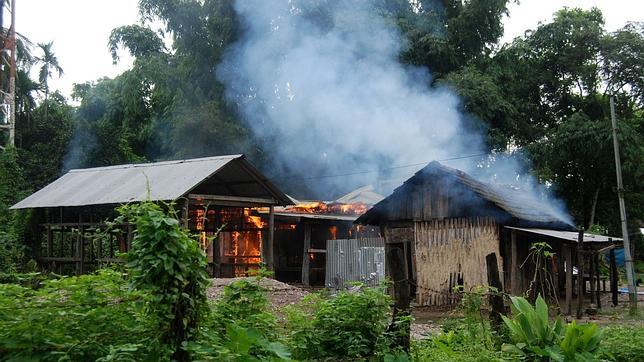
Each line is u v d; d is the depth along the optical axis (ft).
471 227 51.13
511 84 109.09
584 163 108.58
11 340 13.76
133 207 14.47
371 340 20.12
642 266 110.42
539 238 55.98
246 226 68.54
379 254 58.95
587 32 111.45
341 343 19.81
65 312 14.52
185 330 14.25
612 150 101.76
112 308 14.99
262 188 62.34
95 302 15.11
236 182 63.16
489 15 107.55
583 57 114.11
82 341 14.24
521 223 53.62
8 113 95.86
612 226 115.96
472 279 50.34
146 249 13.78
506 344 23.29
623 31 113.19
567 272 52.01
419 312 47.39
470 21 107.04
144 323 14.49
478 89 97.96
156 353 13.96
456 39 109.09
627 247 53.98
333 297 22.50
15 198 74.43
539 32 115.03
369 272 59.67
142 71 107.14
